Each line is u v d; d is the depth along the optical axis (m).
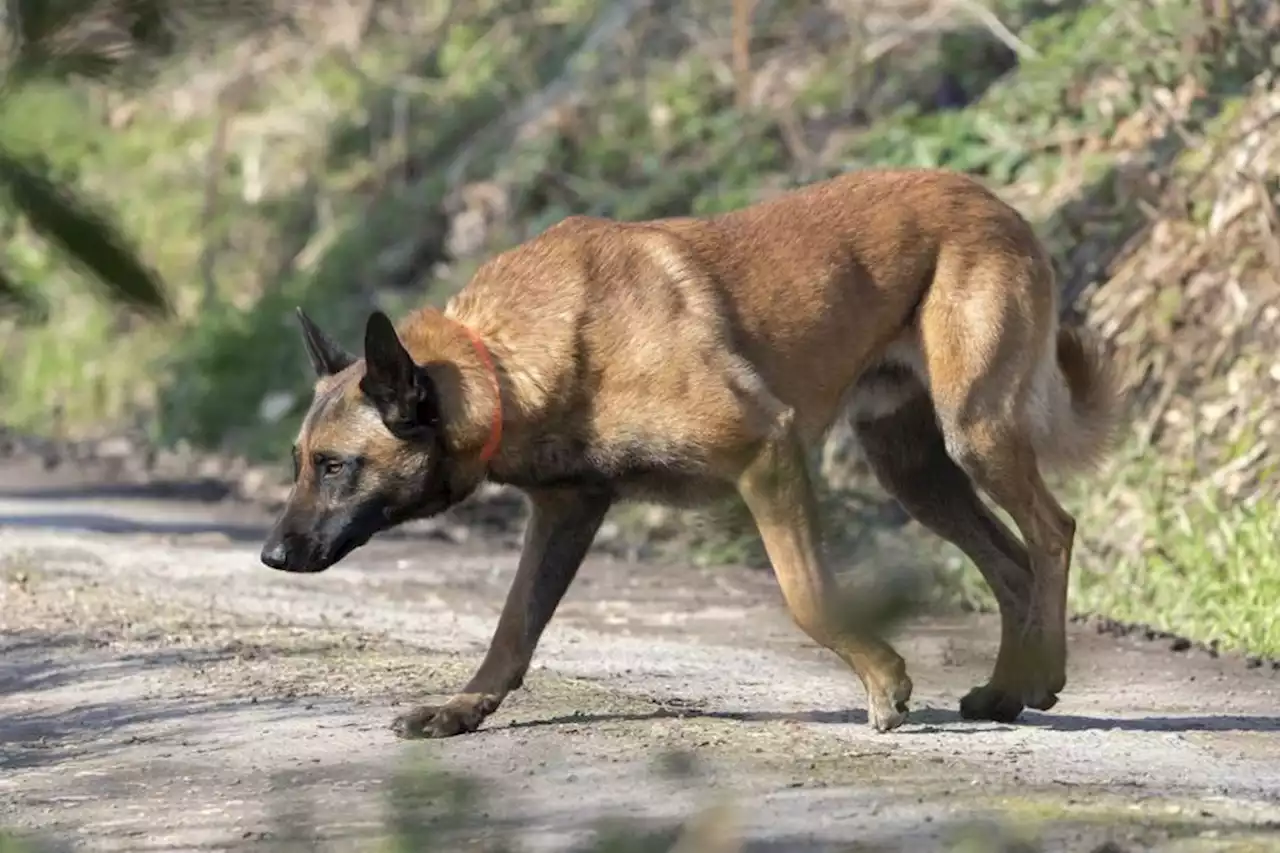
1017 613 16.73
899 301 16.34
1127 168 30.67
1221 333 27.28
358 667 18.66
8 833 12.13
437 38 50.28
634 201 39.47
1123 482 26.25
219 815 12.59
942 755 13.96
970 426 16.20
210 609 22.97
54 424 48.44
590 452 15.27
